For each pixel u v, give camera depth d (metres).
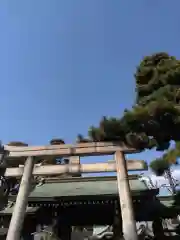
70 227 17.34
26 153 14.70
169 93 11.88
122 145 13.62
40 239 15.55
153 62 14.48
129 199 11.56
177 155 9.59
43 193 17.56
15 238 11.17
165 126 11.08
